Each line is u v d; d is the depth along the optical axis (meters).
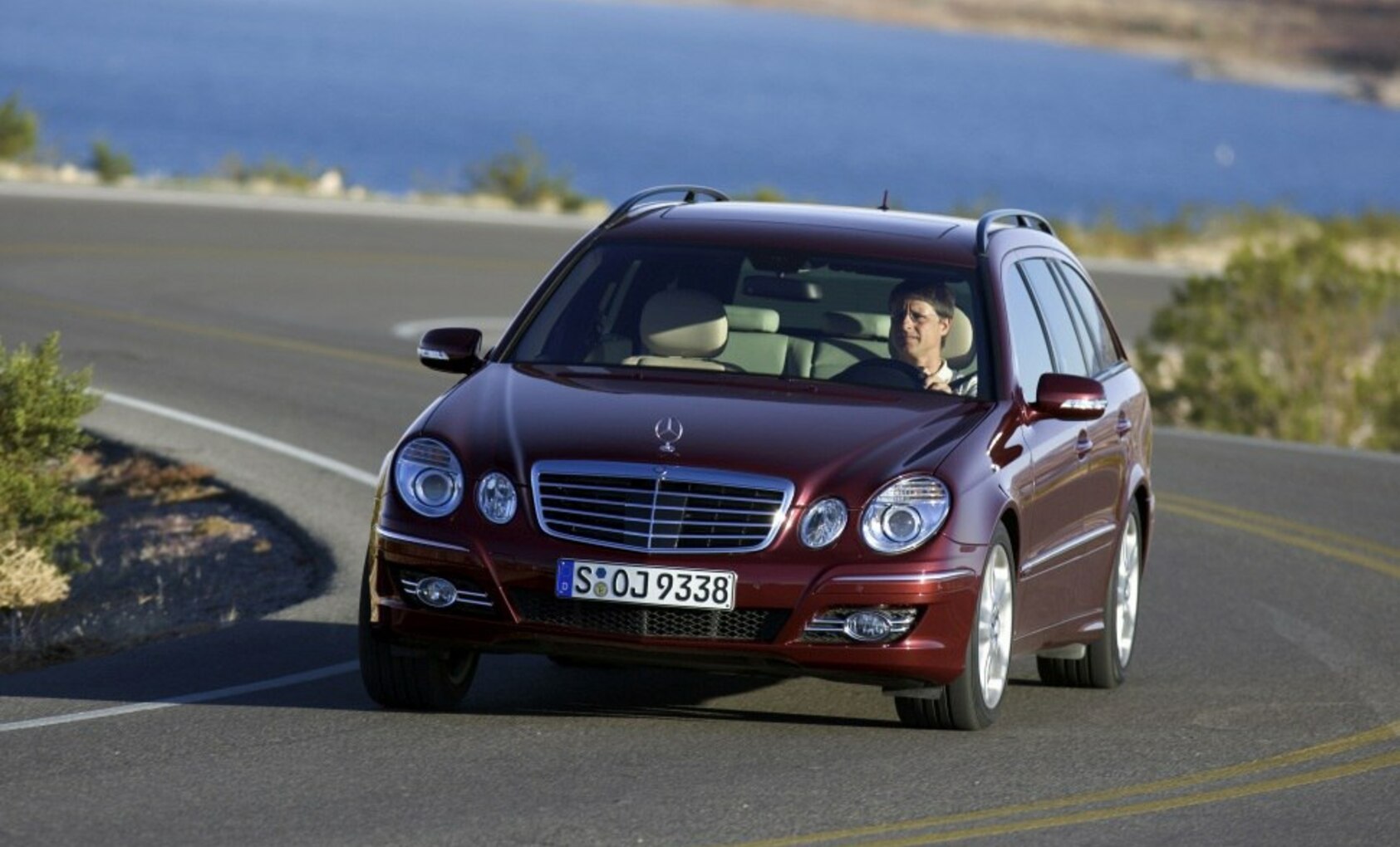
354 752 24.89
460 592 25.47
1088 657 31.30
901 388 27.80
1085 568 30.06
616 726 26.73
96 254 98.50
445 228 124.94
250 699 27.91
